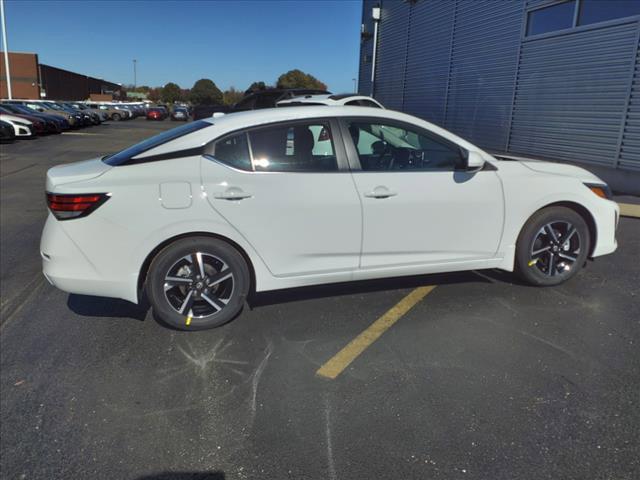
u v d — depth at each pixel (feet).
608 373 9.73
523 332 11.44
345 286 14.24
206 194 10.97
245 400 9.23
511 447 7.79
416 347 10.90
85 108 129.49
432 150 12.60
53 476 7.56
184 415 8.86
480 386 9.41
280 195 11.33
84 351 11.15
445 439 8.02
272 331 11.78
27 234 21.62
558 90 32.96
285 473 7.45
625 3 27.76
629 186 28.37
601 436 7.96
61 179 10.98
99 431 8.52
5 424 8.75
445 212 12.40
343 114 12.03
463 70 44.83
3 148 60.03
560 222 13.42
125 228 10.71
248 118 11.57
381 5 64.08
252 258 11.48
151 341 11.51
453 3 45.78
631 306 12.71
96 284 10.94
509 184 12.90
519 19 36.50
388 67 62.39
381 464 7.54
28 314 13.17
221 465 7.66
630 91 27.50
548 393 9.12
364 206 11.78
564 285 14.10
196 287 11.40
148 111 167.63
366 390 9.40
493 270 15.26
